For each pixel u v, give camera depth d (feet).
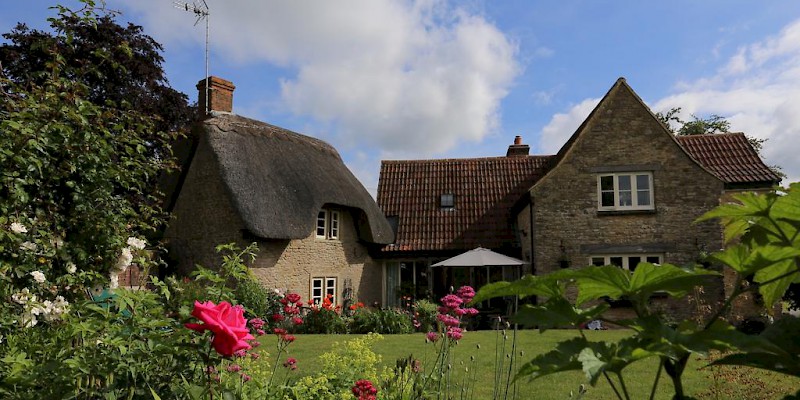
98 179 14.58
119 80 63.77
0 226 11.88
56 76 15.19
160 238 58.08
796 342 3.41
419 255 64.90
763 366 3.38
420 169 74.69
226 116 61.36
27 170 13.07
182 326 9.00
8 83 14.47
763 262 3.52
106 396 8.65
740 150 59.67
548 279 3.76
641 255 53.88
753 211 4.02
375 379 14.71
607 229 54.24
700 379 22.34
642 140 54.65
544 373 3.54
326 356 16.25
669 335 3.27
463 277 65.21
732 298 3.67
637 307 3.74
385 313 49.26
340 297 61.46
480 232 65.21
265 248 53.62
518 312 4.03
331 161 69.15
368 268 67.46
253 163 56.39
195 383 9.62
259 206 52.90
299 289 56.80
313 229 56.54
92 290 13.64
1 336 10.51
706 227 52.95
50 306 11.63
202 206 56.54
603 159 54.90
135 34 67.36
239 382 11.55
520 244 62.59
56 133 13.98
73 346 10.03
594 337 34.24
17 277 12.00
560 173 55.26
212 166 55.83
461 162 74.59
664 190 53.88
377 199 71.92
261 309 46.85
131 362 8.96
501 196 68.85
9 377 8.22
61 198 14.16
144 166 16.62
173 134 19.21
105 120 16.16
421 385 13.53
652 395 3.62
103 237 13.92
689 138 62.39
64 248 13.21
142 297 9.79
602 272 3.59
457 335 13.60
